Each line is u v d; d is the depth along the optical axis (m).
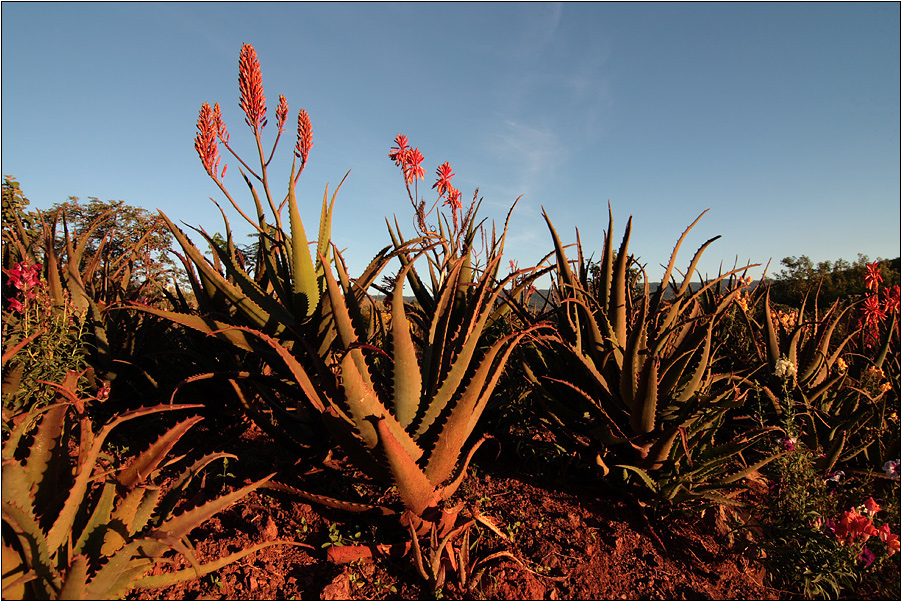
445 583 2.50
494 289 2.69
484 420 3.89
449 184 4.80
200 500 2.43
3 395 2.94
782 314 6.48
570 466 3.82
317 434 3.28
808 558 2.75
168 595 2.24
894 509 3.22
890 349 5.14
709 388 3.94
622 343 3.72
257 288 3.69
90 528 1.98
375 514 2.77
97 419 4.05
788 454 3.10
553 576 2.65
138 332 4.81
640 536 3.09
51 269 4.04
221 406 4.31
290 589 2.37
